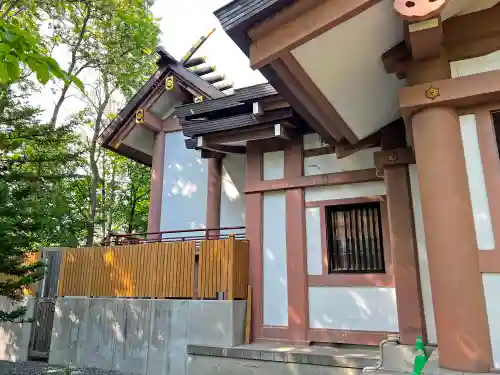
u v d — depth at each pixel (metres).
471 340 2.90
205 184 9.66
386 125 5.78
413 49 3.41
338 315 6.25
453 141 3.29
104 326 7.55
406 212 5.25
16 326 8.91
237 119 6.92
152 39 11.12
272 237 7.05
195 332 6.49
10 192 6.82
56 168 9.29
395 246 5.22
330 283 6.43
